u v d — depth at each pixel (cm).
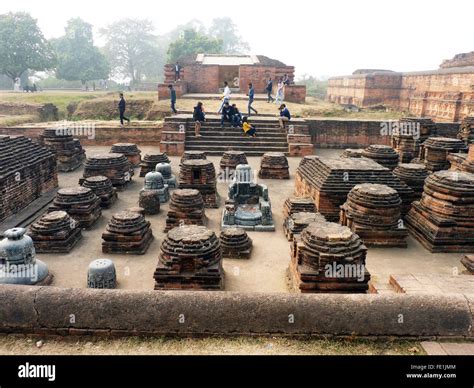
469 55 3066
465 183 845
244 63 3186
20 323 461
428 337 454
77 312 460
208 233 689
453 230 849
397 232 863
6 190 973
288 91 2656
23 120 2359
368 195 867
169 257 656
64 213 880
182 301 468
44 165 1205
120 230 834
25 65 4156
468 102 2344
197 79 3042
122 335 461
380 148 1312
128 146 1566
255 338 457
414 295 475
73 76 5041
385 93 3431
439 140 1359
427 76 2934
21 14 4122
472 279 614
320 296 474
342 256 599
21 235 680
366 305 462
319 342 451
